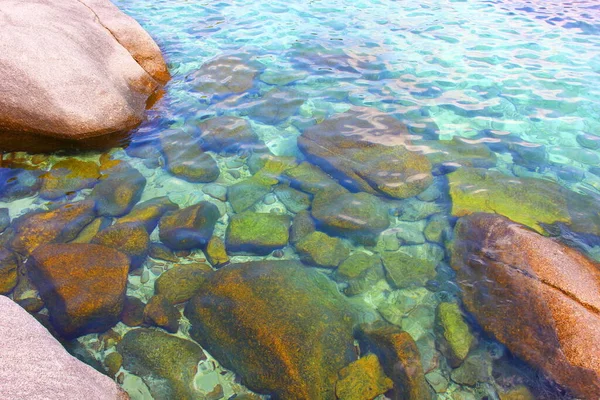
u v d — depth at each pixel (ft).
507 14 37.09
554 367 11.43
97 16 27.96
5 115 19.66
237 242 15.74
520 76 27.04
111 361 12.04
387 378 11.67
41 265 13.99
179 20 36.35
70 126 20.11
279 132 21.99
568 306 12.14
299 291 13.60
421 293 14.16
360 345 12.64
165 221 16.52
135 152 20.66
